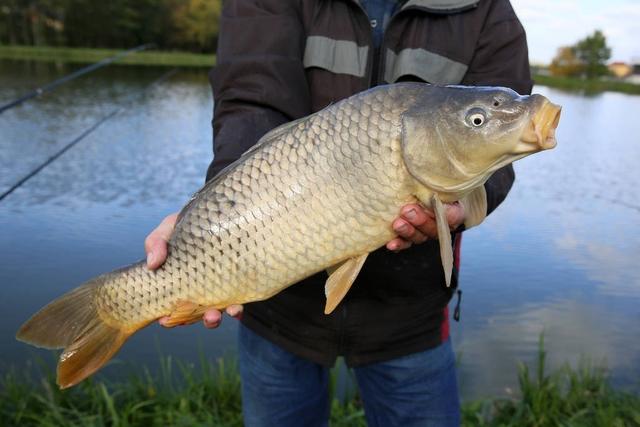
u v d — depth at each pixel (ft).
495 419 5.02
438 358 3.29
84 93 27.55
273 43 3.06
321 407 3.49
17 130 18.39
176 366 5.77
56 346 2.83
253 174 2.64
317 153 2.56
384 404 3.35
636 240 10.22
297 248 2.59
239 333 3.47
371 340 3.19
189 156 16.15
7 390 4.96
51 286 7.59
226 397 5.11
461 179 2.50
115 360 5.81
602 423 4.69
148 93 29.45
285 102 3.06
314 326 3.19
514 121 2.40
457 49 3.11
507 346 6.57
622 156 18.49
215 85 3.23
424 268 3.12
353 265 2.64
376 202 2.53
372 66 3.16
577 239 10.28
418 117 2.47
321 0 3.14
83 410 4.93
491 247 9.80
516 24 3.17
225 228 2.64
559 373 5.48
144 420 4.87
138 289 2.79
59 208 11.03
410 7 3.05
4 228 9.83
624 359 6.33
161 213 10.98
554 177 15.29
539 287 8.18
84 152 15.94
